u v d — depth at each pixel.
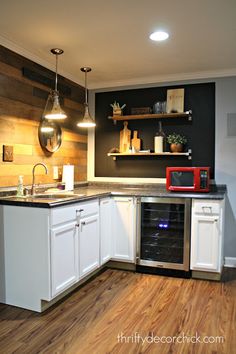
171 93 3.77
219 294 2.77
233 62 3.25
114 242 3.42
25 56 2.94
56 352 1.90
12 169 2.83
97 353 1.90
